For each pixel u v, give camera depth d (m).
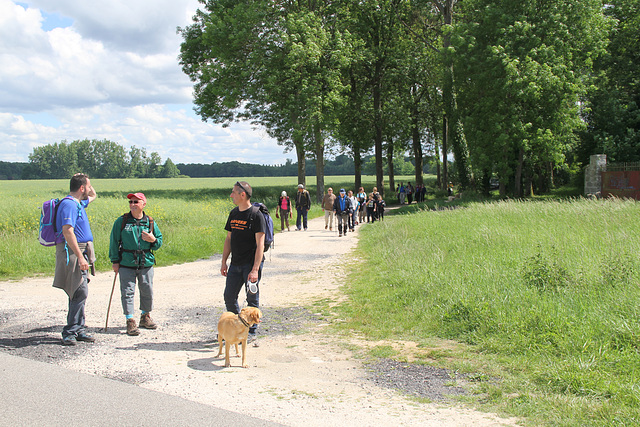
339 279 9.70
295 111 31.33
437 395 3.89
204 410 3.42
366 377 4.34
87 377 4.09
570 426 3.25
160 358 4.75
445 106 35.81
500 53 29.84
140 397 3.64
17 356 4.64
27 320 6.27
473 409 3.60
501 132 30.91
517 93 29.12
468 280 7.38
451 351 5.07
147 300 5.95
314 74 31.55
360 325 6.22
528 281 6.99
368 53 36.56
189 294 8.41
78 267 5.17
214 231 16.05
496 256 9.04
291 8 32.84
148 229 5.84
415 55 39.97
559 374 4.13
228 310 5.40
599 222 12.05
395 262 10.07
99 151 159.00
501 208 16.61
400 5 39.12
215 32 31.17
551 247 9.06
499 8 31.31
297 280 9.75
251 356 4.96
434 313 6.33
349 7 36.34
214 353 5.04
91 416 3.25
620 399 3.62
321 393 3.91
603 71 37.38
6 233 14.07
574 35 30.58
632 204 15.02
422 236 13.20
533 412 3.49
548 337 5.02
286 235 18.33
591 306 5.75
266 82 31.17
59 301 7.59
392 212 30.14
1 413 3.27
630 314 5.33
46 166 150.50
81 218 5.32
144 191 50.00
